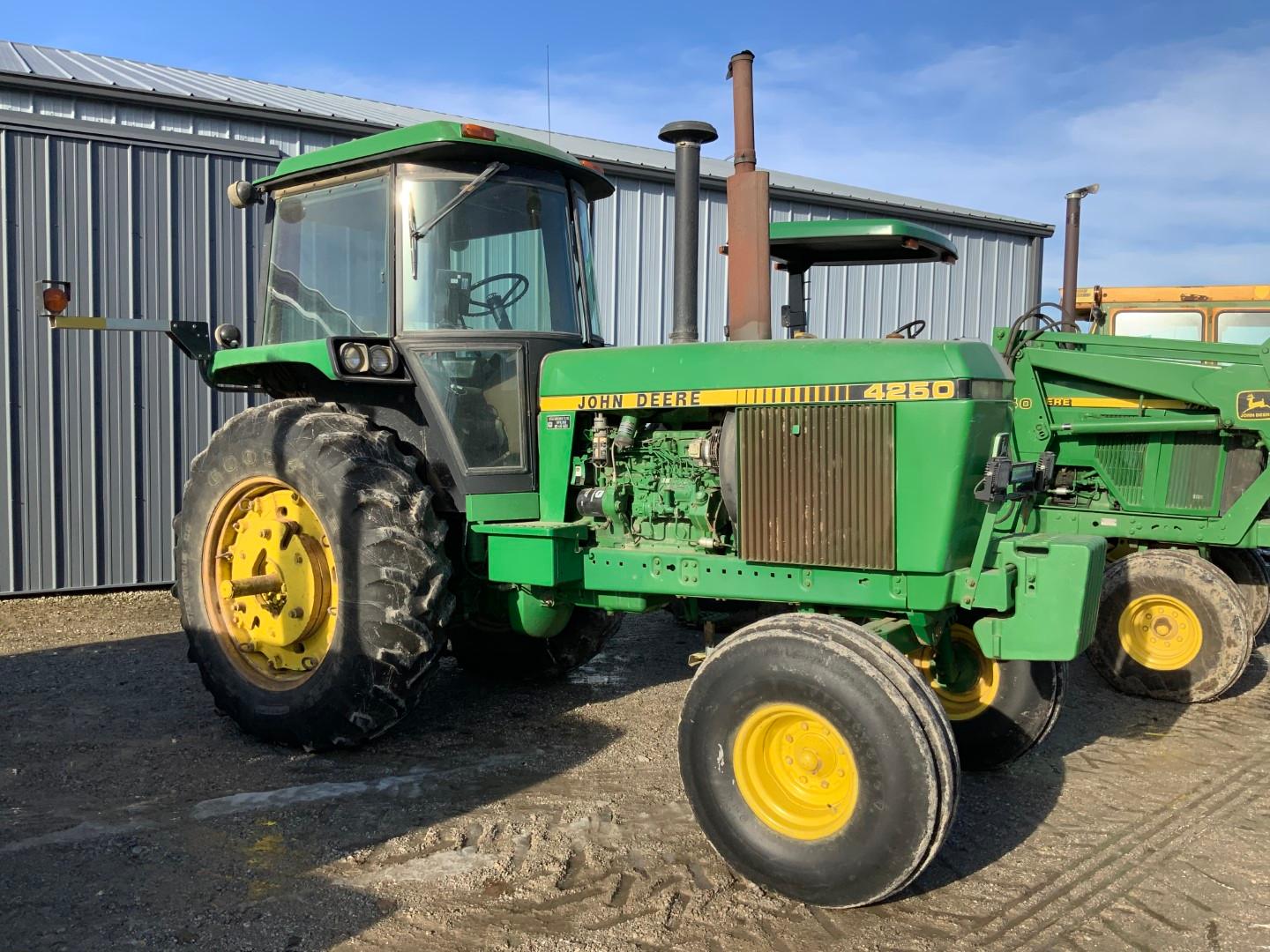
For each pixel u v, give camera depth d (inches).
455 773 155.1
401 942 105.6
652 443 153.5
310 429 160.6
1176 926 112.3
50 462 289.4
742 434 138.3
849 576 133.1
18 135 278.4
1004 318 505.4
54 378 288.2
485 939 106.6
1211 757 171.8
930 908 115.6
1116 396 251.4
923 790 107.3
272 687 166.4
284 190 180.9
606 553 153.4
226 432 172.4
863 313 452.8
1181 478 244.7
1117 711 200.7
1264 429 230.1
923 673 158.9
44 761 157.8
